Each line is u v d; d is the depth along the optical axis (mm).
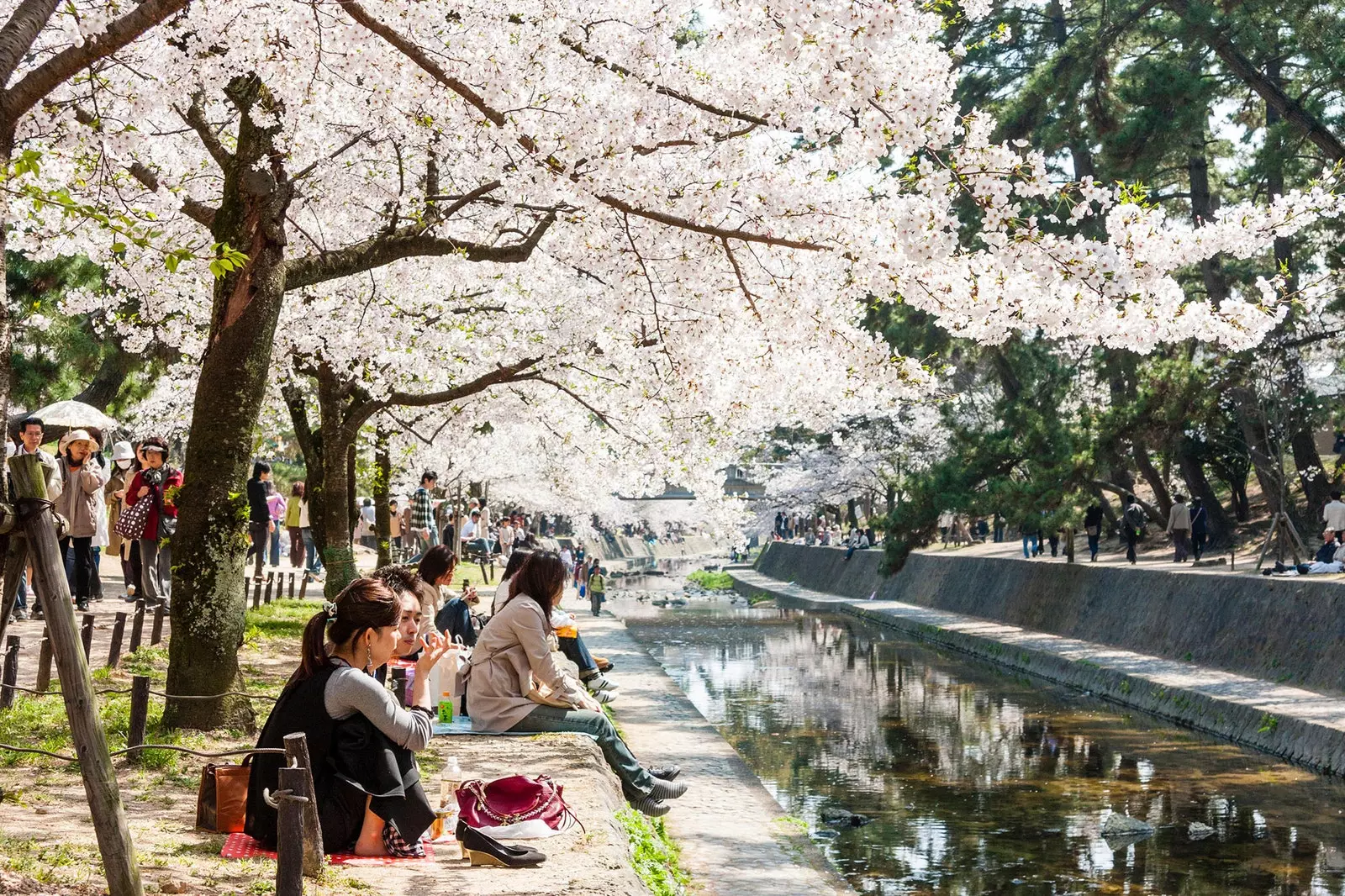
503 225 12953
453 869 5539
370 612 5828
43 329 17125
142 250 11789
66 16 8805
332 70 9445
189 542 8664
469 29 8570
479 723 8812
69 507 15352
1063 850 12445
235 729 8672
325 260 9859
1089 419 26547
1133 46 27938
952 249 6977
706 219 8773
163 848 5602
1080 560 35875
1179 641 24297
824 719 20641
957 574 40031
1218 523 34906
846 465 55094
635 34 8867
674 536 105688
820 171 9164
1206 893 10914
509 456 40031
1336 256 25266
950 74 7379
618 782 8602
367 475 26406
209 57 8961
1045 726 19734
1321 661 19469
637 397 14531
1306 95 23578
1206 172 33062
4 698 9383
